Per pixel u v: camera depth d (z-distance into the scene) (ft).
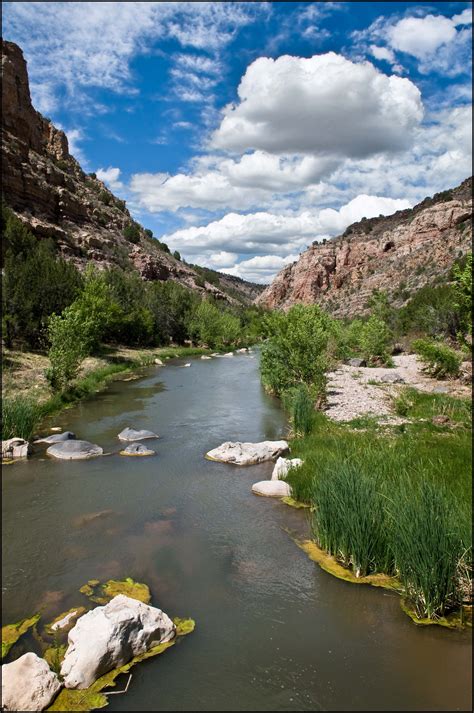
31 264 112.37
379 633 17.51
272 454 40.34
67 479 35.55
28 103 301.43
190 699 14.64
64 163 366.22
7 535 26.30
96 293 132.77
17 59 290.35
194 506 30.22
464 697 14.34
